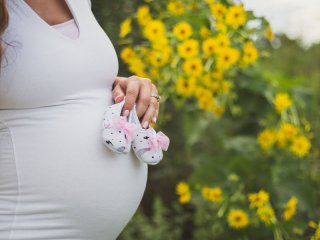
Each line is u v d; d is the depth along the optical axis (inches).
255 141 95.0
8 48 45.6
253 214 85.8
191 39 84.2
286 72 153.0
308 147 87.0
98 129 50.2
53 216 48.2
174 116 117.6
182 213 119.2
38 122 47.7
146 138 52.0
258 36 85.3
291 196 87.0
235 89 94.2
